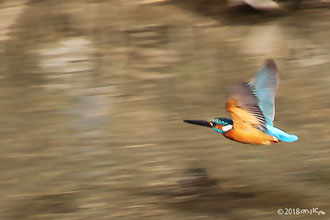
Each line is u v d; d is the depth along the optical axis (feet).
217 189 33.96
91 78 49.14
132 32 56.18
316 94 45.27
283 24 56.59
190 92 46.65
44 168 36.60
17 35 55.83
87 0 61.36
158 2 61.36
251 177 35.04
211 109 43.88
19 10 59.52
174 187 34.42
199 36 55.52
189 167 36.37
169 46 54.19
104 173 35.99
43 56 52.37
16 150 38.65
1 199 33.50
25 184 34.99
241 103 21.57
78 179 35.40
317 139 38.81
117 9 59.88
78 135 40.45
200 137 39.55
